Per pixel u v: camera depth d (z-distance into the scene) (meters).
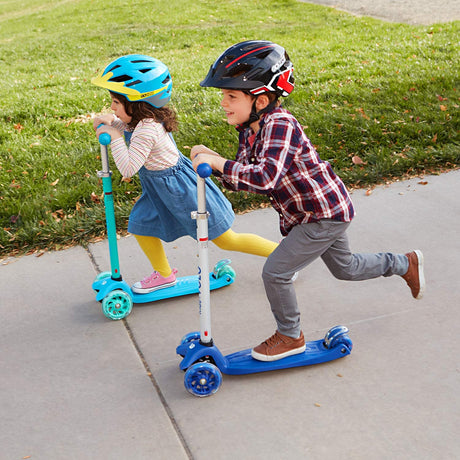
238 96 2.54
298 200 2.66
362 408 2.63
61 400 2.79
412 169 5.22
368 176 5.14
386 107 6.59
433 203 4.67
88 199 5.08
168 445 2.48
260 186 2.45
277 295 2.78
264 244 3.55
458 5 15.08
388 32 11.86
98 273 4.00
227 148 5.88
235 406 2.69
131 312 3.52
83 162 5.79
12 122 7.52
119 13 18.80
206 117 6.76
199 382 2.73
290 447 2.43
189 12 17.58
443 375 2.82
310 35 12.93
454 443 2.41
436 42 9.91
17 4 27.48
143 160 3.12
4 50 15.01
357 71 8.23
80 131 6.86
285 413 2.63
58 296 3.72
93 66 11.99
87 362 3.07
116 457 2.42
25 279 3.94
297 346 2.89
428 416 2.56
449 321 3.24
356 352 3.03
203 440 2.49
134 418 2.64
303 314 3.39
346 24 13.88
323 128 6.13
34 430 2.60
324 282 3.71
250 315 3.44
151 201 3.38
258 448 2.43
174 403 2.73
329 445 2.43
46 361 3.09
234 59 2.49
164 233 3.44
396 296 3.51
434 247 4.03
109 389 2.85
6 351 3.18
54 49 14.43
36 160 5.92
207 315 2.74
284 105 7.04
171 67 10.21
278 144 2.47
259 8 17.66
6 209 4.89
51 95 8.80
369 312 3.38
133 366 3.03
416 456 2.35
